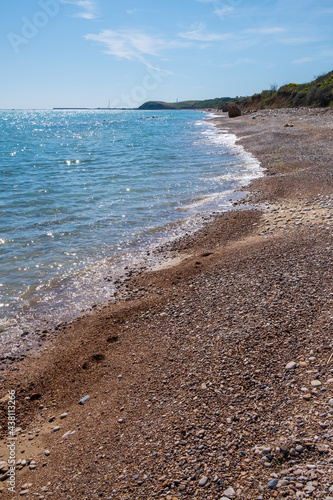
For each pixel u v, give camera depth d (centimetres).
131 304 860
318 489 346
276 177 1923
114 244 1244
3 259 1123
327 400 457
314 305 678
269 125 4688
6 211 1582
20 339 773
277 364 550
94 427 521
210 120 8762
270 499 351
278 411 462
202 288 867
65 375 657
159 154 3253
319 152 2414
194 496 376
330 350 550
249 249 1045
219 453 421
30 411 587
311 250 945
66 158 3272
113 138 5416
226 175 2200
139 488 402
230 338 636
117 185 2056
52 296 930
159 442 458
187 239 1240
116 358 677
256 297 755
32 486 446
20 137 6212
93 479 432
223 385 530
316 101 5831
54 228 1390
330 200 1380
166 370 602
